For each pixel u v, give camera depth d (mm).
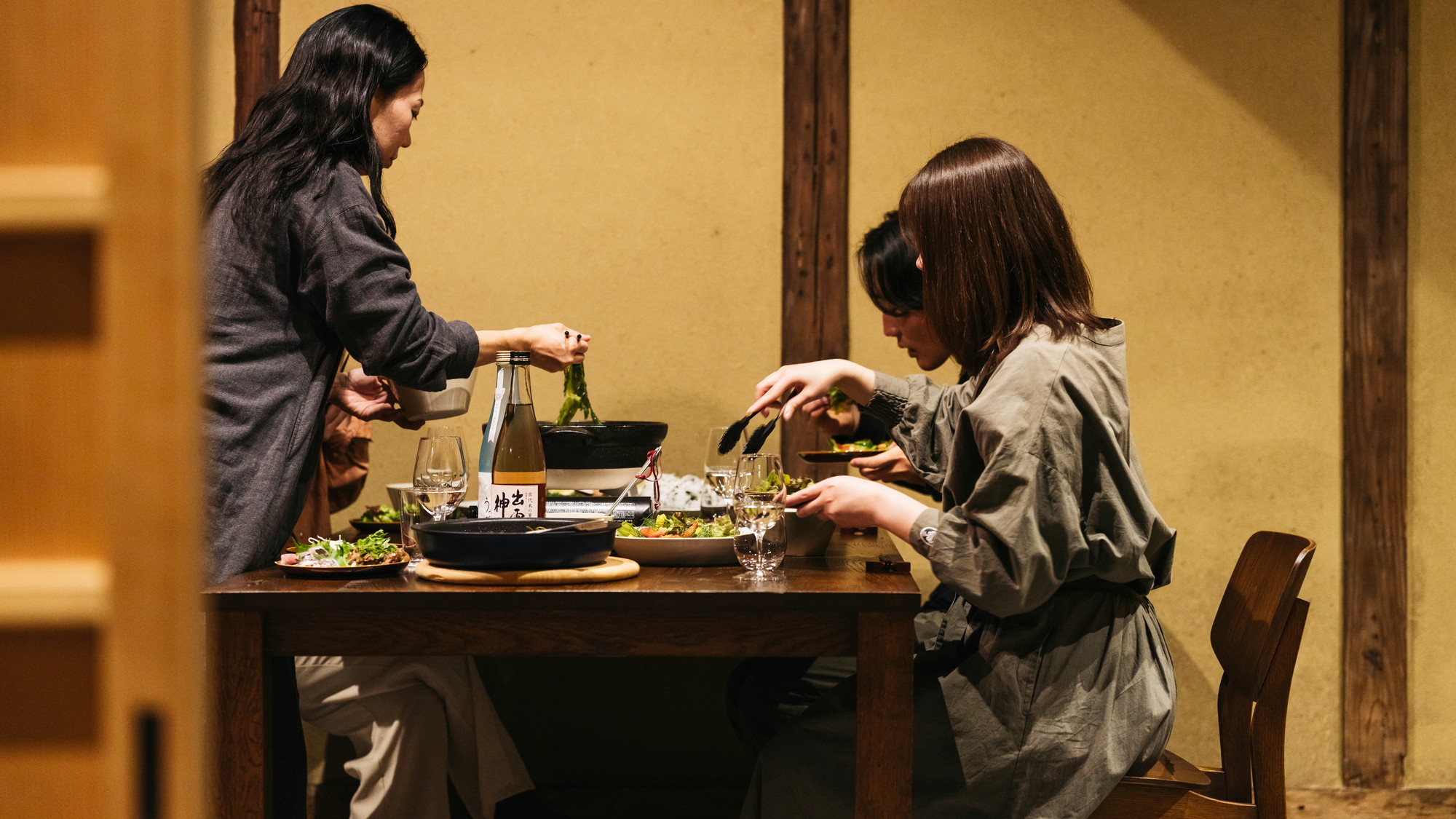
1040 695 1473
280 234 1655
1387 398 2703
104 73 629
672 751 2711
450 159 2689
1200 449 2715
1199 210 2709
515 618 1371
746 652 1389
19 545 688
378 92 1831
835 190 2689
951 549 1411
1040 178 1592
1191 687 2705
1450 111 2723
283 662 1766
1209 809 1523
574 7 2695
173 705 644
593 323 2703
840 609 1344
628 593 1333
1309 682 2723
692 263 2703
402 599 1329
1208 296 2709
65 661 698
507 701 2697
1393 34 2705
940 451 1997
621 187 2697
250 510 1581
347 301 1632
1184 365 2713
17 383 688
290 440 1654
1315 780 2723
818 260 2688
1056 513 1388
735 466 1797
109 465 636
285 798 1772
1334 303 2719
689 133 2697
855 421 2410
